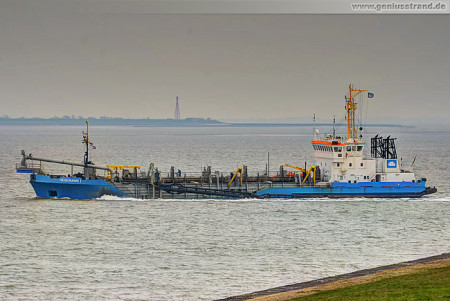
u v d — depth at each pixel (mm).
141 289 145500
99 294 142625
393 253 174125
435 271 147125
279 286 146500
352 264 163625
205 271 158125
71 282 150000
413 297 126062
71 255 171500
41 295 142125
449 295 125875
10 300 139250
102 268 160375
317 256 171125
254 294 140625
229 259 168375
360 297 129125
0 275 154625
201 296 141250
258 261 166500
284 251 175875
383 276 145875
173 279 152250
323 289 138375
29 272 157125
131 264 163875
